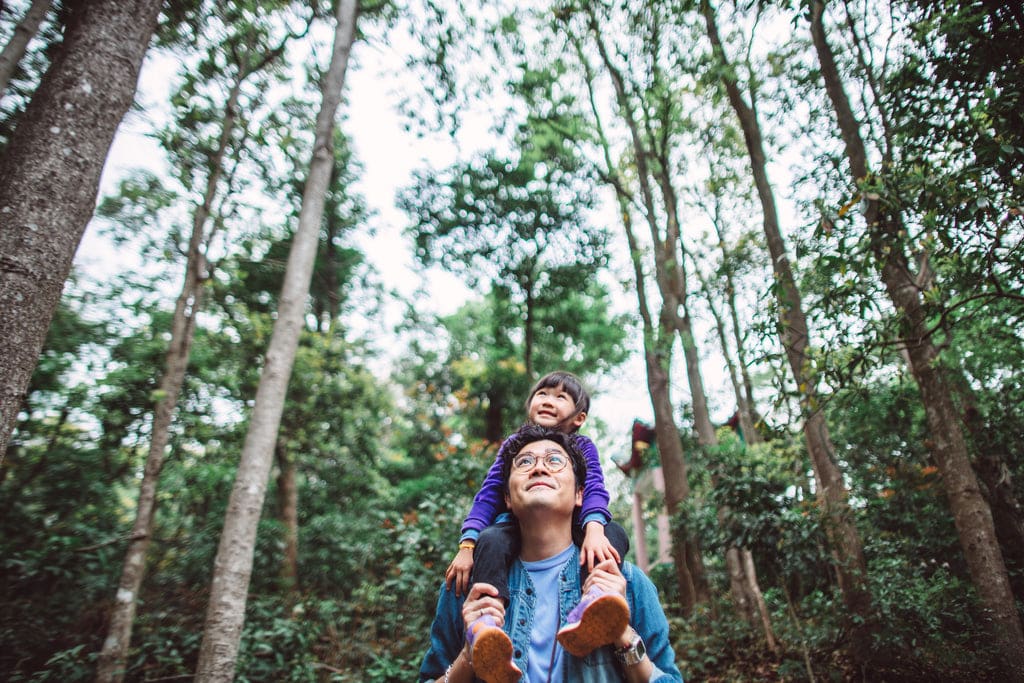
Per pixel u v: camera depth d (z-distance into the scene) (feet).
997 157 11.83
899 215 13.96
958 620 20.76
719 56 30.48
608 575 5.10
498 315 61.46
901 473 28.37
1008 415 23.20
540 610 5.54
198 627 27.43
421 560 30.17
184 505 38.01
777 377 18.90
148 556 34.19
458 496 31.91
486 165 46.83
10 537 29.17
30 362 9.16
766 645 25.62
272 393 20.45
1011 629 18.54
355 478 47.96
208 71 27.20
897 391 25.52
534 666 5.22
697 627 29.76
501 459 7.34
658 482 54.13
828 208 15.19
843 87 24.54
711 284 44.16
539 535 5.83
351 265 57.82
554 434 6.47
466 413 60.59
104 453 32.50
